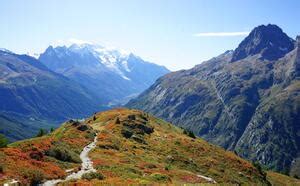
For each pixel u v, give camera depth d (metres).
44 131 109.69
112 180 46.34
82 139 89.94
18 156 50.72
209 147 110.75
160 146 101.69
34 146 58.03
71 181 44.62
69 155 60.84
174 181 56.97
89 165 58.69
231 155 108.50
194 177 67.38
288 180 137.88
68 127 105.50
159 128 130.88
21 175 42.12
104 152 75.56
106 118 135.62
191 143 109.06
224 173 89.00
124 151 84.44
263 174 105.44
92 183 43.38
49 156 57.66
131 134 110.00
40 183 42.84
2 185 37.19
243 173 95.75
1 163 43.78
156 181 52.56
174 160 88.25
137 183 45.19
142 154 86.06
